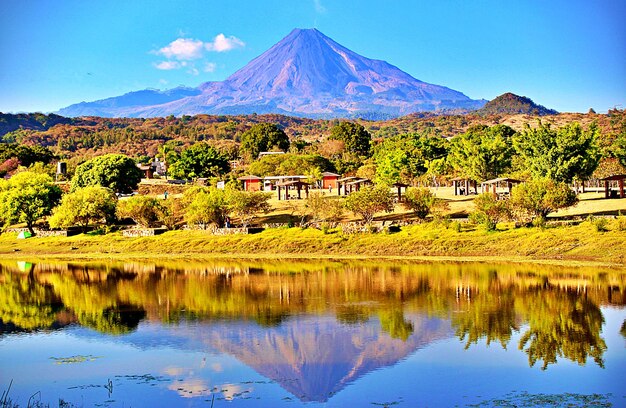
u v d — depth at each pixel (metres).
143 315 69.50
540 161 134.12
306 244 118.00
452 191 159.88
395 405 43.03
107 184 181.38
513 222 116.12
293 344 57.00
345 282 85.94
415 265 98.50
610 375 47.50
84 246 131.75
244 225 130.25
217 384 47.56
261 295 78.75
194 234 131.25
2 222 152.12
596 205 120.94
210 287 85.31
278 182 171.12
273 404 43.78
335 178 177.88
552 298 71.75
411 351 54.31
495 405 42.34
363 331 60.72
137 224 146.12
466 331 59.78
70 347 57.41
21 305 75.88
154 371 50.53
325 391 45.84
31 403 44.12
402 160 181.25
